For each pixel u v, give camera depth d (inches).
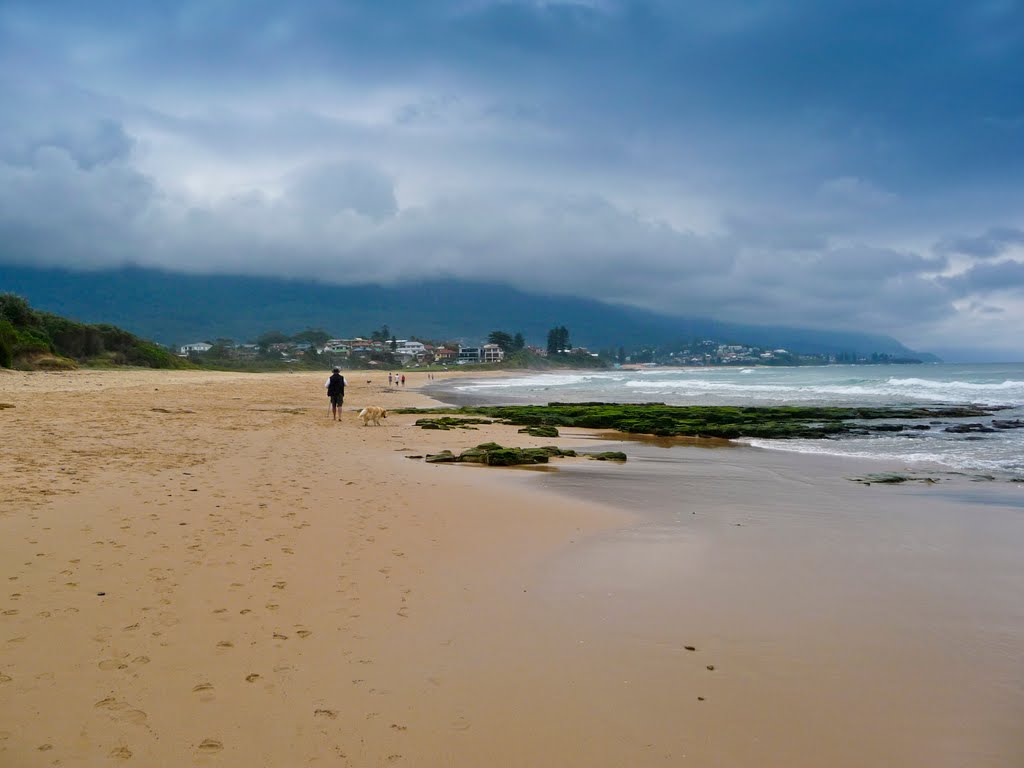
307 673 173.6
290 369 5423.2
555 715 159.8
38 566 236.8
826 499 434.9
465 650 192.4
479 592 239.8
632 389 2230.6
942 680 183.0
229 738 143.8
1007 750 150.6
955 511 398.3
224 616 205.2
